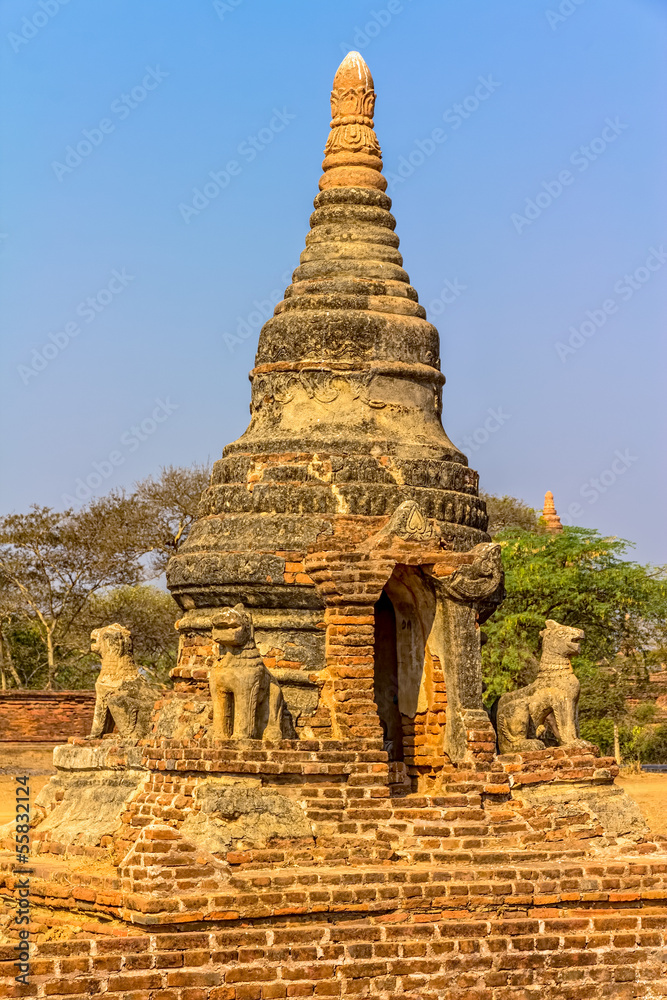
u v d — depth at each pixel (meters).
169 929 13.23
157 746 15.67
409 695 16.92
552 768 16.42
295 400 18.00
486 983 13.80
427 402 18.36
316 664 16.69
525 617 38.53
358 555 16.20
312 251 19.02
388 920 13.85
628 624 40.00
